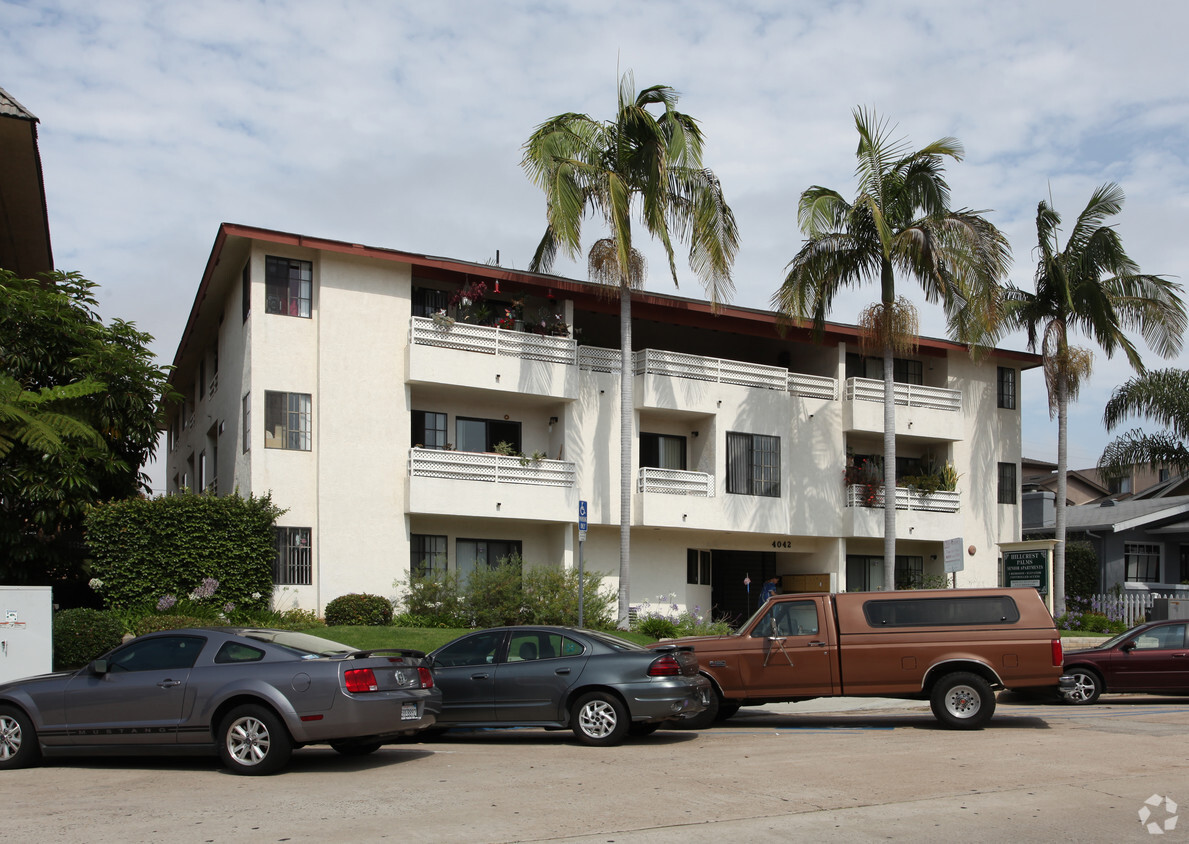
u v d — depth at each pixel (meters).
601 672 13.12
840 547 31.66
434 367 25.92
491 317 27.56
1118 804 9.17
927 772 10.76
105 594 21.66
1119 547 36.53
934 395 33.59
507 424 28.38
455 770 11.20
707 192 25.69
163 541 21.97
